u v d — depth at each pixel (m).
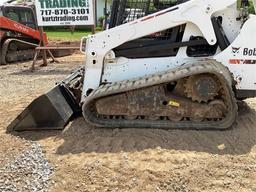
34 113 5.50
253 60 5.36
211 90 5.01
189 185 3.92
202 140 4.92
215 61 5.29
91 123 5.37
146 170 4.19
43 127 5.50
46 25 11.88
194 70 4.88
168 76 4.98
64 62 14.35
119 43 5.50
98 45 5.54
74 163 4.45
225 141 4.89
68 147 4.92
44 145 5.02
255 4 5.53
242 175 4.11
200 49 5.59
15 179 4.13
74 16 11.65
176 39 5.53
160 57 5.57
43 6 11.73
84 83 5.70
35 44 15.23
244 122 5.54
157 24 5.40
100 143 4.95
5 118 6.34
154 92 5.13
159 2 5.68
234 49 5.35
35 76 10.99
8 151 4.86
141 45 5.58
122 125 5.32
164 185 3.93
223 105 5.07
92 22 11.64
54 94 5.60
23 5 15.27
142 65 5.60
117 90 5.07
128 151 4.68
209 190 3.84
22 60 15.05
